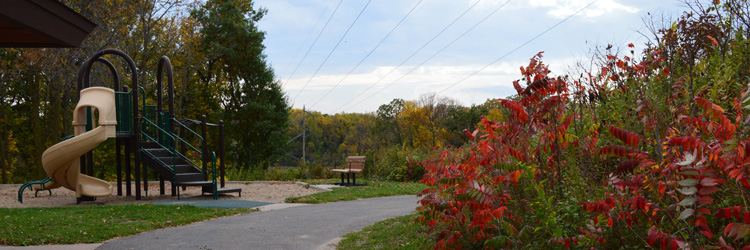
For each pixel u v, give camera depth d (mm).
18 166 38531
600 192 4645
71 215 10008
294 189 17359
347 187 17891
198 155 40281
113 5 29031
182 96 39750
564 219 4840
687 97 4188
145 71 32719
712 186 3016
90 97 13289
